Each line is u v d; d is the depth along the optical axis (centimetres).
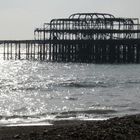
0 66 16862
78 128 2617
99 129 2566
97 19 15425
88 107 4734
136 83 8669
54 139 2358
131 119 2920
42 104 5081
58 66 15388
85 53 15125
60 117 3850
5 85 8112
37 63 17025
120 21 15425
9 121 3578
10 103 5150
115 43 14750
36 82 9000
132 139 2370
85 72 12606
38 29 16100
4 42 17250
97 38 15250
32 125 3275
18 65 17325
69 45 15538
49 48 16338
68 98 5819
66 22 15662
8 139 2447
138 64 15000
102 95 6238
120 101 5397
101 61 15012
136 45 14850
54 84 8344
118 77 10562
